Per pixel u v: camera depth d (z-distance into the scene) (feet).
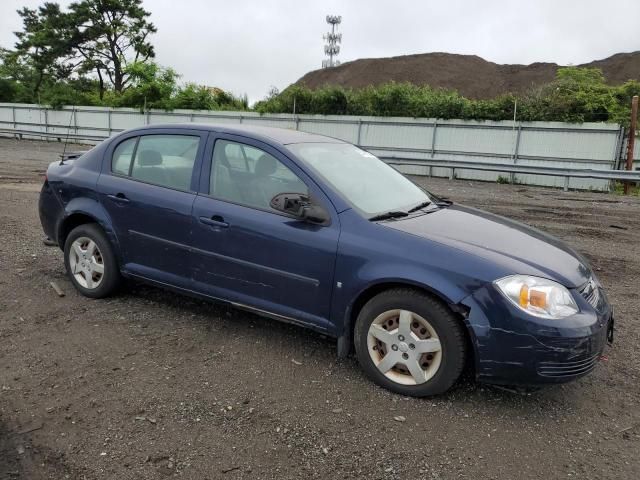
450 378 10.93
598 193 49.57
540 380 10.40
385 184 14.26
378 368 11.61
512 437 10.09
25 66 142.20
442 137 64.69
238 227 12.96
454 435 10.07
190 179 14.14
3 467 8.82
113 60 138.62
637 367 13.10
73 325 14.29
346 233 11.78
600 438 10.16
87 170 16.08
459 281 10.65
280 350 13.26
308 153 13.57
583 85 66.23
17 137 102.17
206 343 13.51
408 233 11.50
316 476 8.83
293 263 12.28
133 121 92.02
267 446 9.54
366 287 11.41
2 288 16.80
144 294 16.69
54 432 9.77
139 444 9.48
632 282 20.29
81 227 16.06
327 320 12.12
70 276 16.52
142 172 15.15
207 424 10.12
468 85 232.94
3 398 10.81
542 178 57.21
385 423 10.36
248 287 13.08
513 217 33.96
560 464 9.35
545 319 10.25
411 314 11.15
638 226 31.99
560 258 11.73
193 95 93.50
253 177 13.32
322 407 10.84
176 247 14.10
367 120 69.00
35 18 143.64
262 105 87.45
